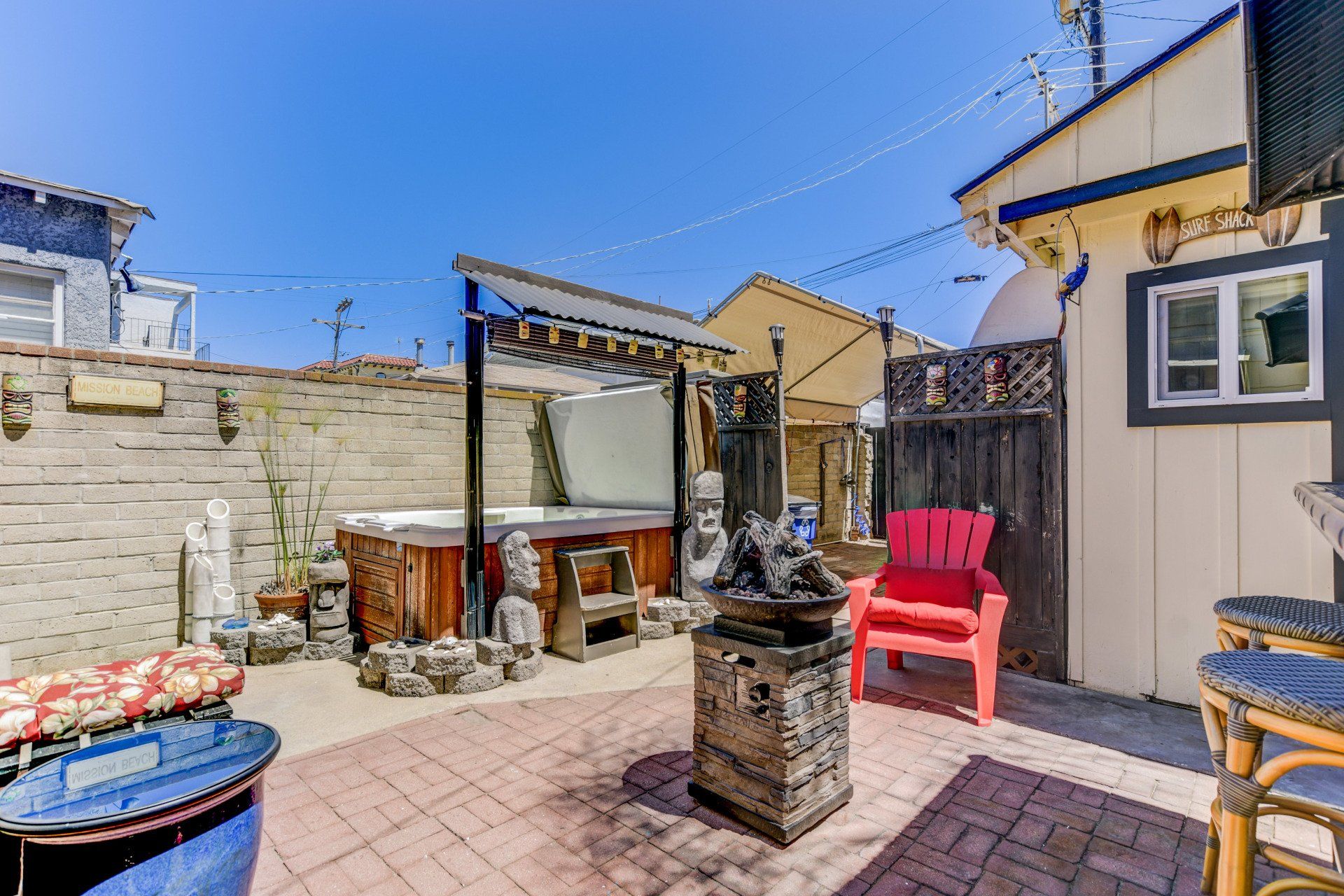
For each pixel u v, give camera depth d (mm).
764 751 2084
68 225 7098
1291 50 1354
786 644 2092
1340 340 2766
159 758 1525
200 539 4160
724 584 2324
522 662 3713
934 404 4055
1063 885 1817
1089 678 3473
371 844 2057
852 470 10359
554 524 4289
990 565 3855
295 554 4664
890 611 3238
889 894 1785
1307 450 2857
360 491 5031
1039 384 3668
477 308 3979
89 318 7211
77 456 3834
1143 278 3322
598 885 1840
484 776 2525
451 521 5250
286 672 3883
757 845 2033
